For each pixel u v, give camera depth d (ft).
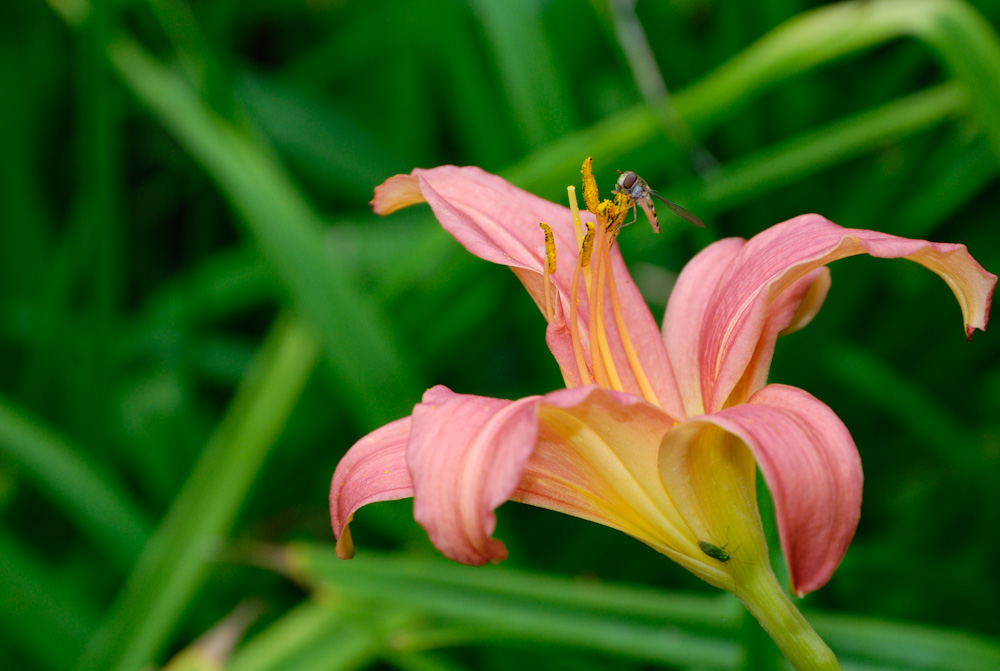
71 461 1.97
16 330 2.53
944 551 2.39
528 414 1.32
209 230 2.92
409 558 1.78
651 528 1.39
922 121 1.93
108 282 2.19
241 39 3.42
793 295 1.44
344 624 1.74
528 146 2.02
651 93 1.78
